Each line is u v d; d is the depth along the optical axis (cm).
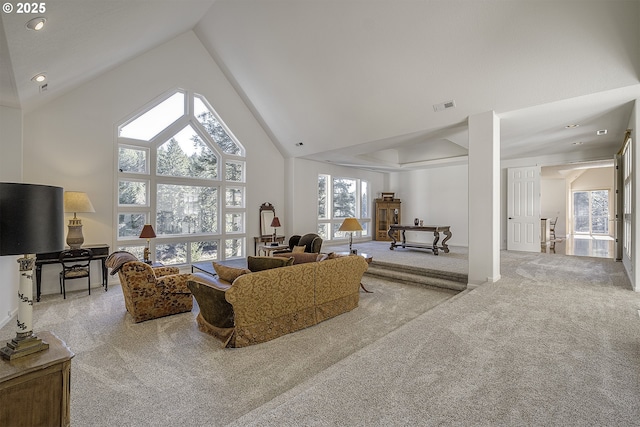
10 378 129
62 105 488
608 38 321
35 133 468
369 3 397
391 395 180
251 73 616
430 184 993
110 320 367
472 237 462
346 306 400
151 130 589
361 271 412
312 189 852
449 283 502
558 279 461
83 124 507
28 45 262
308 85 561
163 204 608
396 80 469
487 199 448
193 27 614
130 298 360
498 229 462
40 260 434
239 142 714
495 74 399
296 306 338
